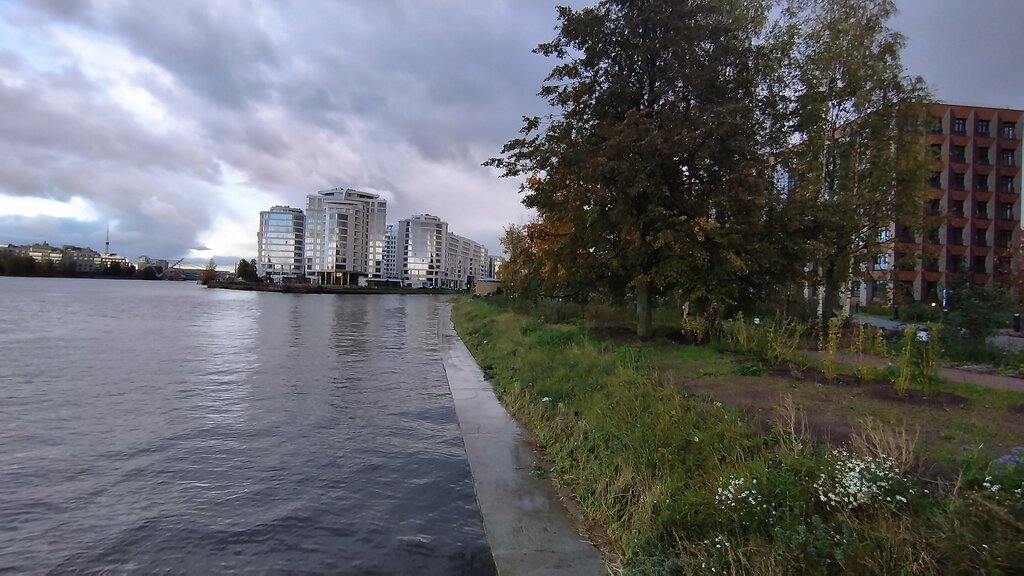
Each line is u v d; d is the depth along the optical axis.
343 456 7.41
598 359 10.64
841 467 4.32
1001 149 70.56
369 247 172.50
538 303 25.84
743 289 14.21
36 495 6.01
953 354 12.43
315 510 5.70
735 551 3.88
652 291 15.16
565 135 14.14
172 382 12.70
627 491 5.30
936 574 3.22
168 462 7.10
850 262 20.44
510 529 5.12
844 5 19.75
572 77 14.64
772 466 4.79
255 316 38.78
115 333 24.56
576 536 4.98
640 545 4.38
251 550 4.86
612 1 13.88
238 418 9.35
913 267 22.36
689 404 6.79
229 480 6.50
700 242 13.09
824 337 15.73
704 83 13.31
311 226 166.75
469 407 10.11
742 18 18.98
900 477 4.14
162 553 4.80
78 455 7.33
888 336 15.66
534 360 12.51
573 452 6.89
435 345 21.64
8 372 13.93
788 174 21.22
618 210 12.73
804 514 4.05
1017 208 70.06
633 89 13.91
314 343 21.77
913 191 19.86
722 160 13.26
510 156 14.89
